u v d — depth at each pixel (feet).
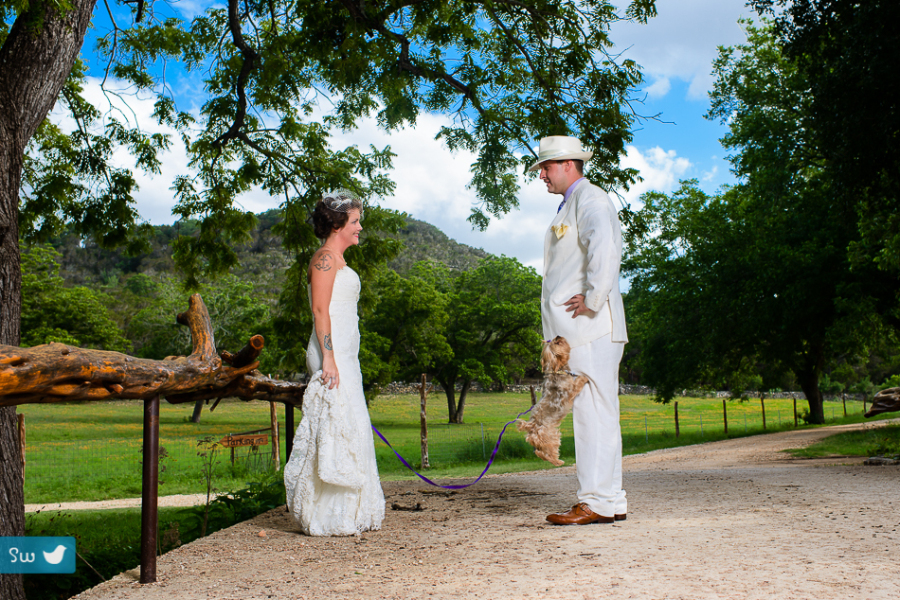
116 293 318.24
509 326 174.91
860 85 36.83
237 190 40.45
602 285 11.46
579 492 11.66
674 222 92.84
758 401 226.99
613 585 6.86
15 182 17.29
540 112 31.01
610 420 11.68
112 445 84.64
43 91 17.76
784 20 40.52
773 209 75.51
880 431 62.08
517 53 32.24
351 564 9.12
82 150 35.50
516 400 237.04
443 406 208.23
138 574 9.29
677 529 10.27
